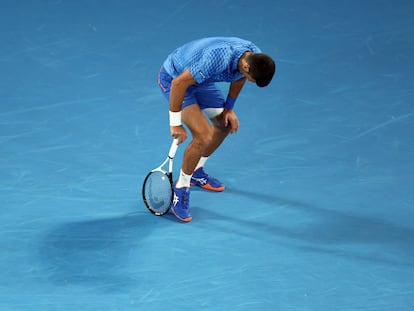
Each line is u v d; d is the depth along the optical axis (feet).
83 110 116.78
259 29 142.92
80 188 96.73
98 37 139.03
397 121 115.03
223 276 80.12
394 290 78.28
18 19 143.43
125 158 104.32
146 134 110.83
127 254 83.66
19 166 101.14
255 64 80.07
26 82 124.06
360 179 100.32
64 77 126.11
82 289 77.36
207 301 75.97
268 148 108.17
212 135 88.58
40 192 95.40
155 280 79.15
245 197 96.27
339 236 87.86
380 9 150.71
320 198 95.96
